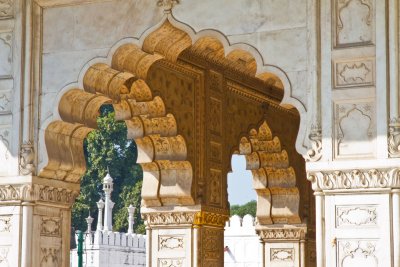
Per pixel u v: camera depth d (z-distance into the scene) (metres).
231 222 36.09
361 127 13.44
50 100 15.30
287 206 22.75
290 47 13.98
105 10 15.14
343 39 13.71
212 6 14.49
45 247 15.45
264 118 22.17
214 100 20.12
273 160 22.67
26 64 15.42
